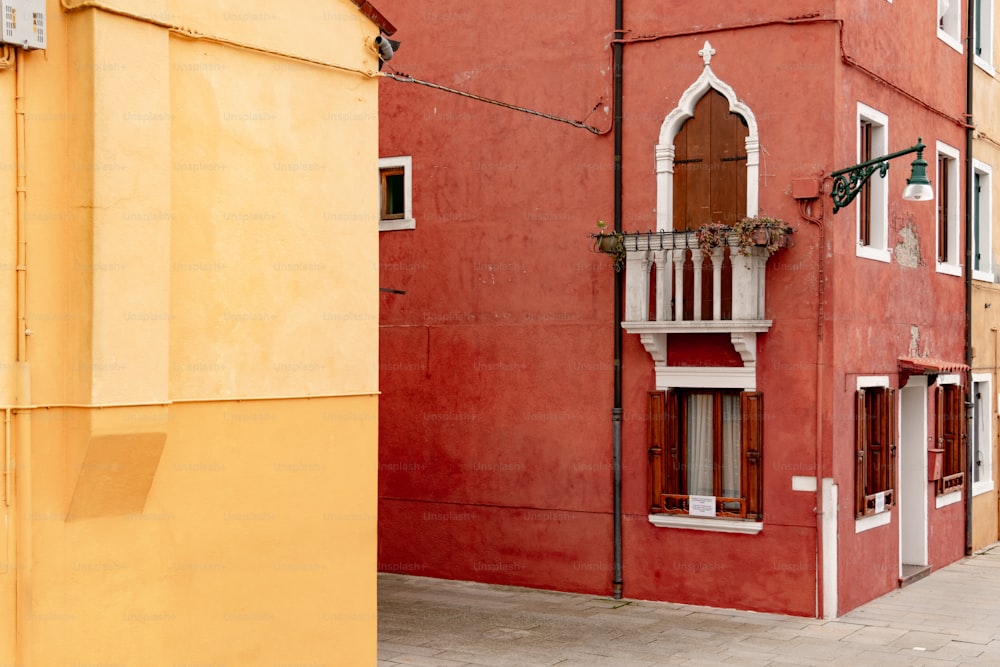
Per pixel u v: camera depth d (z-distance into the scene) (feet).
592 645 37.73
